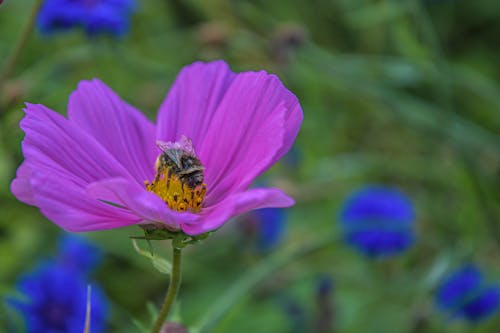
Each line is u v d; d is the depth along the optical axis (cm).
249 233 57
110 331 54
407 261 60
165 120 39
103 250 56
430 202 63
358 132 72
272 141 35
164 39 73
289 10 78
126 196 34
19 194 35
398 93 66
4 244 56
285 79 68
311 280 56
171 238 36
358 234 56
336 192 62
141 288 58
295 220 63
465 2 78
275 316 55
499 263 56
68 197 35
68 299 49
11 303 47
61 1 56
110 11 56
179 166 38
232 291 47
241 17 74
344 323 55
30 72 60
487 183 57
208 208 38
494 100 60
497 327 56
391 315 55
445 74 58
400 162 64
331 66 61
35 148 35
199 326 41
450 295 54
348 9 75
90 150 37
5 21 70
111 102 38
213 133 38
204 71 39
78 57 59
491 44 79
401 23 62
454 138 59
